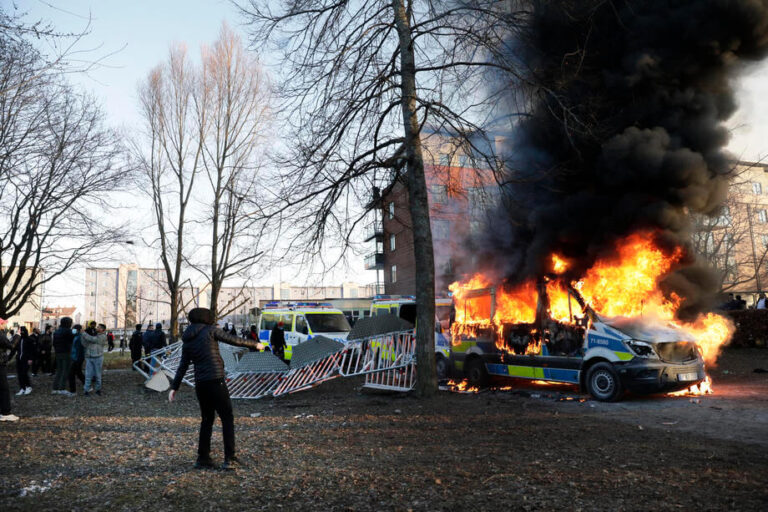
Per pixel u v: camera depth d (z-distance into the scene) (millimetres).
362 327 11562
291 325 19703
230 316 55406
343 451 5902
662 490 4160
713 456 5168
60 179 17906
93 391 13172
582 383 9547
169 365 13516
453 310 13062
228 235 16828
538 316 10555
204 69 18406
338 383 13789
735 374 12195
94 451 6230
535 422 7309
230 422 5332
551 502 3957
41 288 21984
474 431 6820
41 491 4629
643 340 8836
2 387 8703
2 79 9094
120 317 67812
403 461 5363
